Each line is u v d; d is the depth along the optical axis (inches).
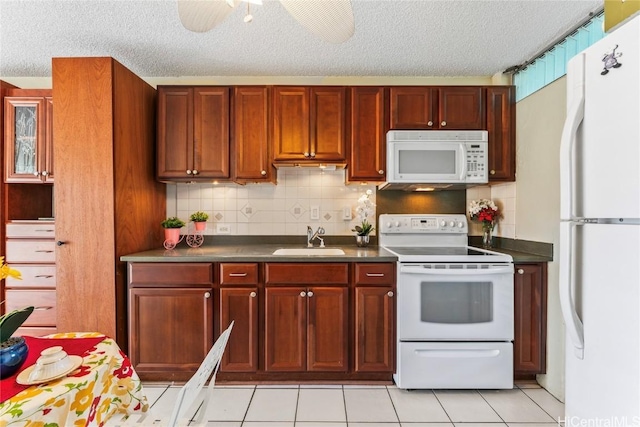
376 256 85.3
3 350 39.4
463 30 80.7
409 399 80.4
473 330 83.1
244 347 85.2
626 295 39.9
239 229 110.7
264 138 97.0
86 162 81.4
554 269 82.8
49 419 35.5
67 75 80.7
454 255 85.7
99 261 82.2
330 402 79.1
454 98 97.8
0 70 102.9
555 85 82.0
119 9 72.8
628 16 47.8
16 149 96.7
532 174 90.4
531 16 74.6
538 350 85.4
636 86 38.5
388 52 92.0
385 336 85.4
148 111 96.7
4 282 96.0
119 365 52.5
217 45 88.1
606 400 42.7
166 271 84.6
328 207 111.0
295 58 95.5
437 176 94.7
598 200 43.8
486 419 72.6
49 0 69.4
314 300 85.1
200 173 97.3
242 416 73.5
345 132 97.8
